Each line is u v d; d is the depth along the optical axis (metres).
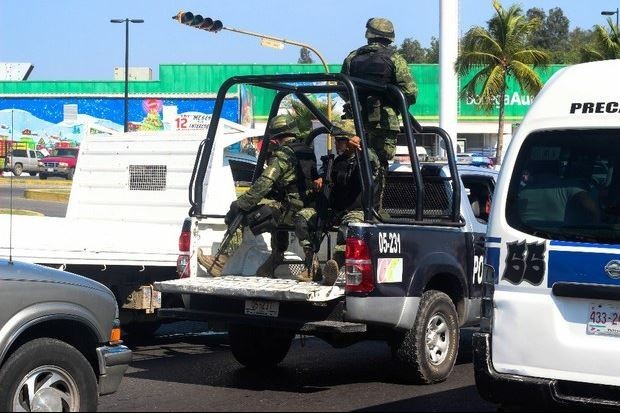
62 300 7.54
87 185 13.27
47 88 64.62
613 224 7.43
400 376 9.93
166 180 12.69
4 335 7.15
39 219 10.75
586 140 7.68
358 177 10.15
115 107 64.62
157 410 8.41
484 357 7.79
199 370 10.78
